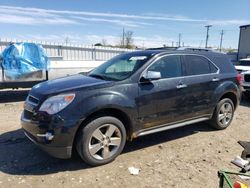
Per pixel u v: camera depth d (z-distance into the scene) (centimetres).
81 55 2102
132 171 412
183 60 533
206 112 573
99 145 423
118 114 450
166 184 379
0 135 560
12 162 438
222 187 315
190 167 431
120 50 2372
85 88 414
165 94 489
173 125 518
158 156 470
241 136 588
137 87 455
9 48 878
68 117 391
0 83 861
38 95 418
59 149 395
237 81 630
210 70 579
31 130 409
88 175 399
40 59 927
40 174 401
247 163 380
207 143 537
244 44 3064
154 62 487
